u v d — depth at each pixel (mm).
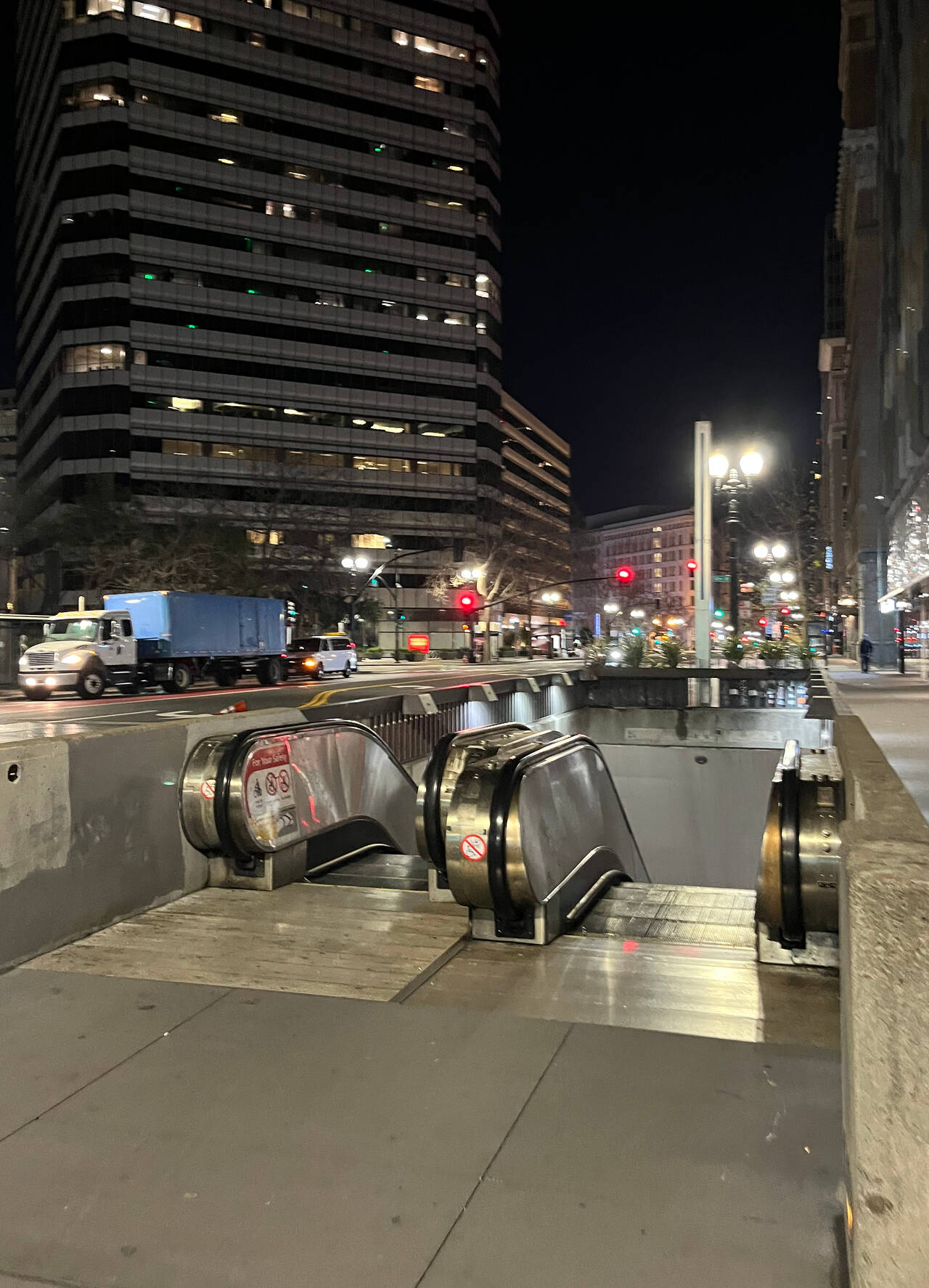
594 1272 2406
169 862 6234
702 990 4539
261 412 79312
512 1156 2957
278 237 80250
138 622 30969
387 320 85562
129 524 51750
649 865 26391
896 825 2439
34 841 5047
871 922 1847
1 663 35906
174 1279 2426
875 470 43031
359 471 84250
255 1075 3555
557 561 95188
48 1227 2646
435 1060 3670
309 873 7441
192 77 76188
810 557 64625
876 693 18625
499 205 94375
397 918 5824
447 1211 2676
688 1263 2428
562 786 6371
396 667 60375
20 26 93375
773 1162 2898
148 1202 2754
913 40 20969
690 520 181500
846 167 45875
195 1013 4184
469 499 88750
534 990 4531
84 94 73125
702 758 26359
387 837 8984
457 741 6559
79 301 72750
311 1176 2865
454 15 88188
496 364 93188
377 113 85000
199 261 76500
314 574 61469
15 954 4875
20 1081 3521
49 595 43969
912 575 24547
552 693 23812
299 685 37344
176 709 24391
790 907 4766
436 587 82938
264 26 79250
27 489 80500
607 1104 3293
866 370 43594
